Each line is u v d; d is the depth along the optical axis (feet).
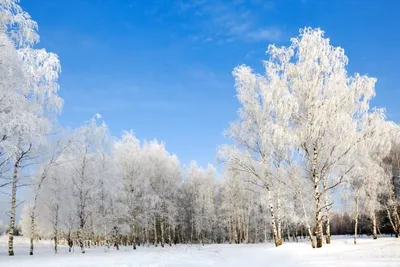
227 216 189.37
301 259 53.11
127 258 60.44
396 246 59.41
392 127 70.59
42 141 53.26
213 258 62.13
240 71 81.25
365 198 114.52
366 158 100.17
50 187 92.53
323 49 69.36
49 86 64.64
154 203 135.03
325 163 69.92
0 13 47.42
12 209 68.28
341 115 63.82
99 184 101.65
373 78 65.67
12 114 47.03
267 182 79.56
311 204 96.02
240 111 81.92
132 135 149.69
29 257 61.87
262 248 79.15
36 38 52.75
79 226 98.22
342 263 41.63
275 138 68.54
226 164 81.30
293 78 72.02
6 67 45.83
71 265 48.96
